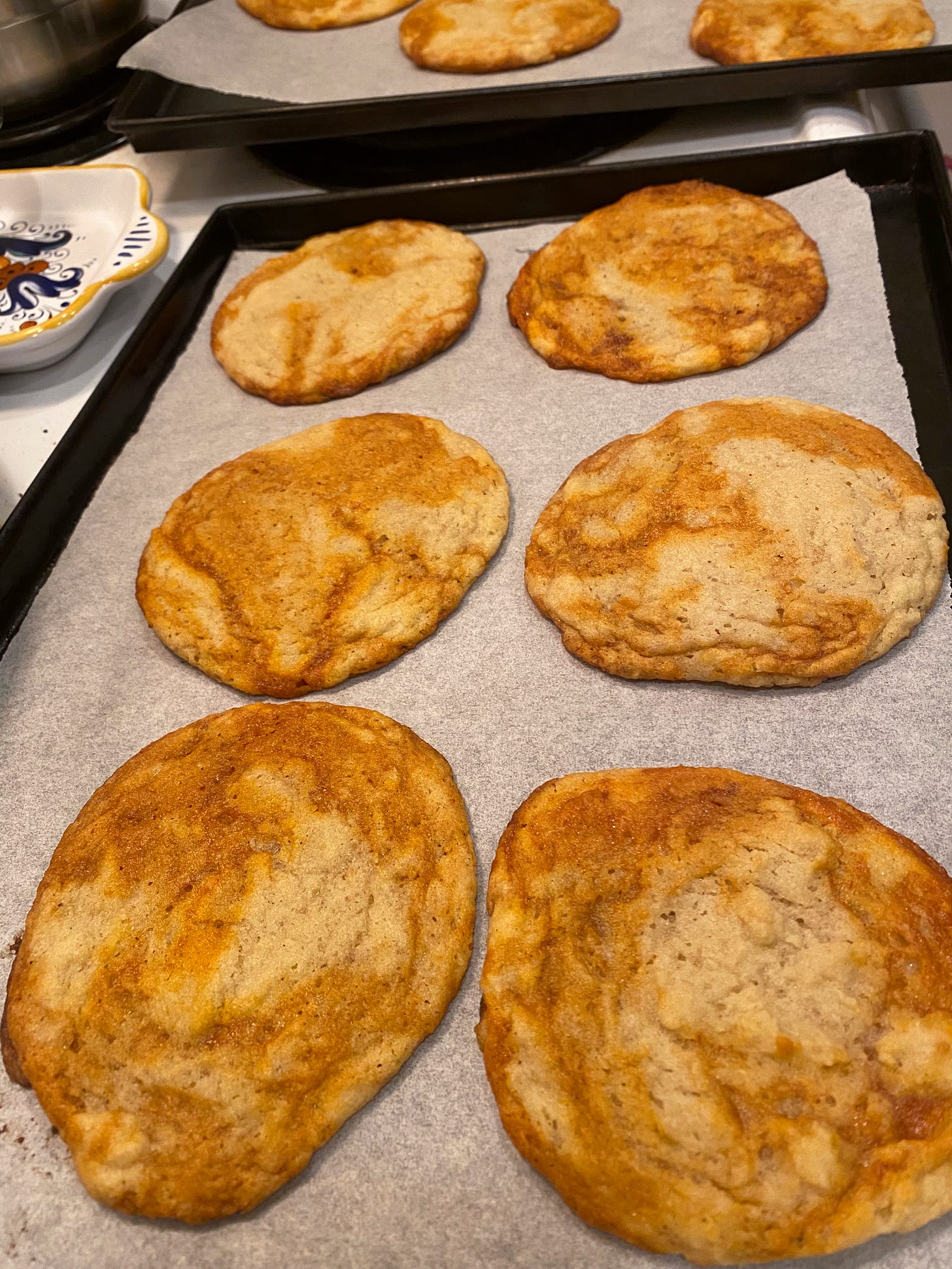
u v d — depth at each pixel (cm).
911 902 21
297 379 34
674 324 34
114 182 41
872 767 24
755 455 28
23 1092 22
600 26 42
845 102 40
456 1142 20
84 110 46
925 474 28
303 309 36
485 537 30
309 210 39
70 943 22
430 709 27
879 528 27
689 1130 19
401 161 42
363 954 22
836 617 26
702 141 41
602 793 23
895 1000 20
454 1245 19
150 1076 20
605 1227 19
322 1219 20
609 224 37
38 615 30
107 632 29
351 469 31
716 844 22
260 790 24
